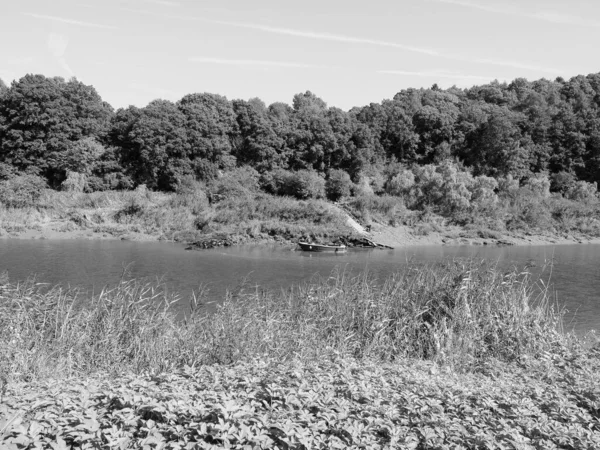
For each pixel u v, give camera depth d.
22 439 5.44
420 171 52.09
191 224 41.50
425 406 7.04
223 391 6.96
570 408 7.84
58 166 52.50
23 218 40.53
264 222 41.06
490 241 42.72
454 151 67.62
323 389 7.41
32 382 8.14
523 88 96.88
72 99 56.81
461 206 47.00
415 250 37.53
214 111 60.41
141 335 10.91
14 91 54.50
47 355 9.84
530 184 56.84
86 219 41.22
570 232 47.69
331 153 60.25
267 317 11.84
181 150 52.03
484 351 11.82
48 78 57.78
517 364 11.35
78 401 6.55
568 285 23.55
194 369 8.33
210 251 33.66
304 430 6.01
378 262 30.14
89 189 48.78
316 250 35.12
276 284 22.03
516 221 46.84
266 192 50.28
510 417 7.29
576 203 52.31
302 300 13.07
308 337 11.45
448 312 12.30
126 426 6.04
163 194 47.50
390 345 11.72
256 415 6.34
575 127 68.62
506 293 13.59
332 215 42.69
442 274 13.86
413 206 48.66
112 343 10.61
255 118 60.97
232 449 5.81
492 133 65.06
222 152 56.47
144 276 23.50
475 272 13.85
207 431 6.04
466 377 9.79
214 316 11.91
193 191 46.94
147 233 40.06
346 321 12.31
